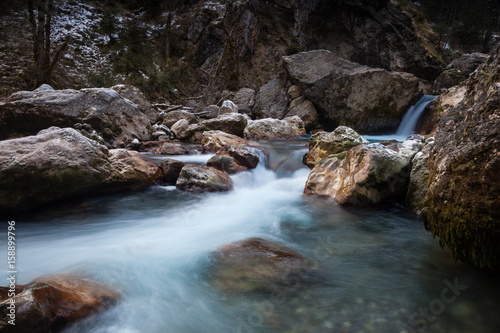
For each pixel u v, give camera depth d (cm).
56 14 1867
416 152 533
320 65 1420
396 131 1381
